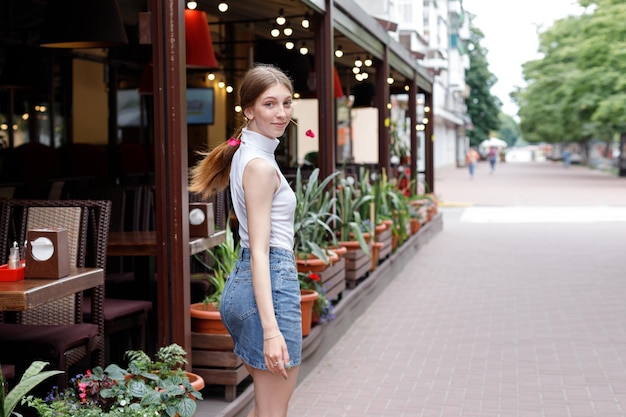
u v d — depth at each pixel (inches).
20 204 175.3
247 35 618.5
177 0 166.4
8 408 112.7
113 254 187.8
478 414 197.5
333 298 274.2
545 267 445.1
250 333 119.9
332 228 310.2
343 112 922.7
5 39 415.2
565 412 198.2
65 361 155.6
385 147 451.8
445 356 254.4
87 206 173.5
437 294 366.6
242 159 119.5
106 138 513.3
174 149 167.6
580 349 260.8
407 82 611.2
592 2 1392.7
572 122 1763.0
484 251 518.6
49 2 251.4
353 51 442.0
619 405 203.2
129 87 541.3
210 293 234.2
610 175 1742.1
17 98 434.0
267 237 117.4
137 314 194.4
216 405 180.5
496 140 3467.0
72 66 472.7
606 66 1390.3
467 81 2719.0
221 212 257.0
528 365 242.2
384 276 379.9
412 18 1021.2
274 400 122.6
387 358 252.5
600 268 438.3
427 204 578.2
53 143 462.3
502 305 338.0
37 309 171.2
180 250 168.9
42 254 133.0
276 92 119.9
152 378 142.8
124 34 254.8
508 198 1040.8
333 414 198.2
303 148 918.4
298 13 315.0
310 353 235.5
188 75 552.7
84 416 127.0
